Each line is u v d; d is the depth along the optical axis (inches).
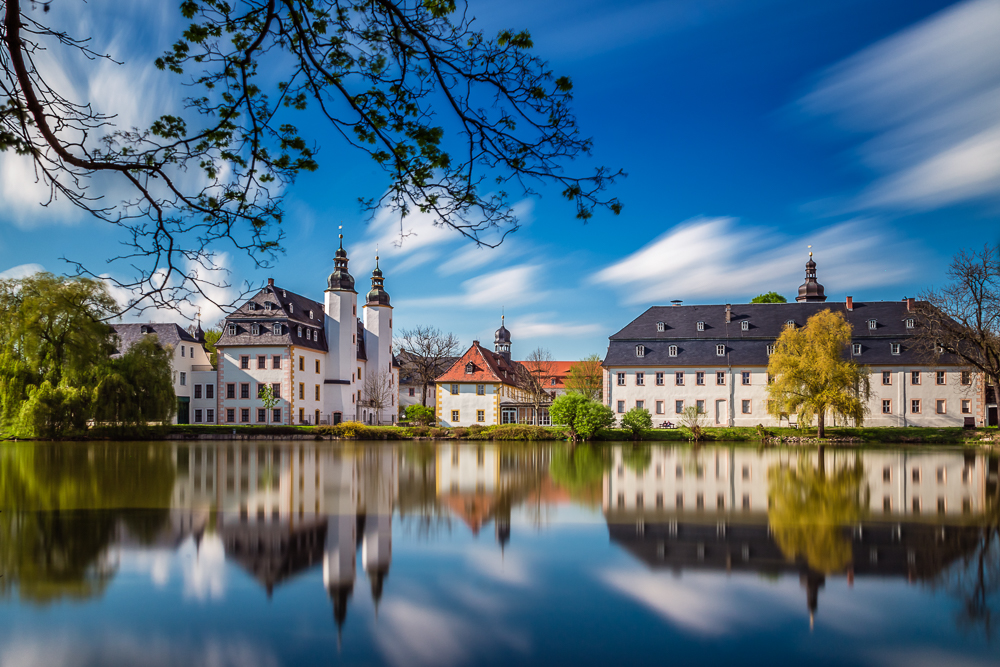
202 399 2642.7
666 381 2431.1
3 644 247.9
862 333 2393.0
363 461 1087.0
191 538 425.4
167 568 351.9
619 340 2508.6
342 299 2827.3
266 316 2539.4
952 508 561.3
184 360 2667.3
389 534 441.1
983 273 1792.6
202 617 277.9
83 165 241.6
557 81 239.0
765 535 439.8
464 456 1232.2
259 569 352.2
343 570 348.2
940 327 1905.8
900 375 2309.3
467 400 2645.2
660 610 287.7
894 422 2304.4
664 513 530.6
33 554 381.4
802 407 1833.2
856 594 309.6
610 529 460.4
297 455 1238.9
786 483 758.5
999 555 384.2
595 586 321.7
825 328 1822.1
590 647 246.8
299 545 407.2
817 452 1408.7
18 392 1646.2
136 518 499.8
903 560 371.6
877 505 579.2
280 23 247.4
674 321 2529.5
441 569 350.9
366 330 3048.7
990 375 1847.9
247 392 2539.4
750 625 270.7
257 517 506.3
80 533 440.5
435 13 242.8
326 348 2812.5
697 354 2431.1
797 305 2522.1
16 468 918.4
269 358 2529.5
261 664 231.6
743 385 2379.4
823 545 409.1
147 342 1881.2
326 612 284.4
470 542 416.5
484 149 247.1
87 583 325.4
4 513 522.0
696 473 884.0
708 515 522.3
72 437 1728.6
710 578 336.2
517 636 258.2
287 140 269.1
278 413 2512.3
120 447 1471.5
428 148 261.7
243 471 886.4
